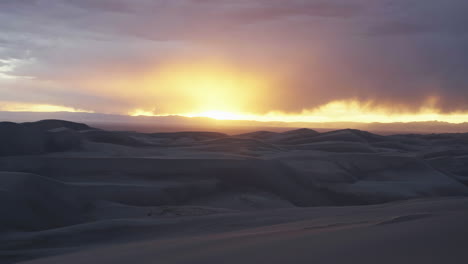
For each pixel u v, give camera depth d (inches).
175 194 1284.4
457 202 732.7
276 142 3563.0
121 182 1328.7
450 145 3782.0
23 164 1417.3
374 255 216.8
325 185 1584.6
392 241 248.2
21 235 641.0
